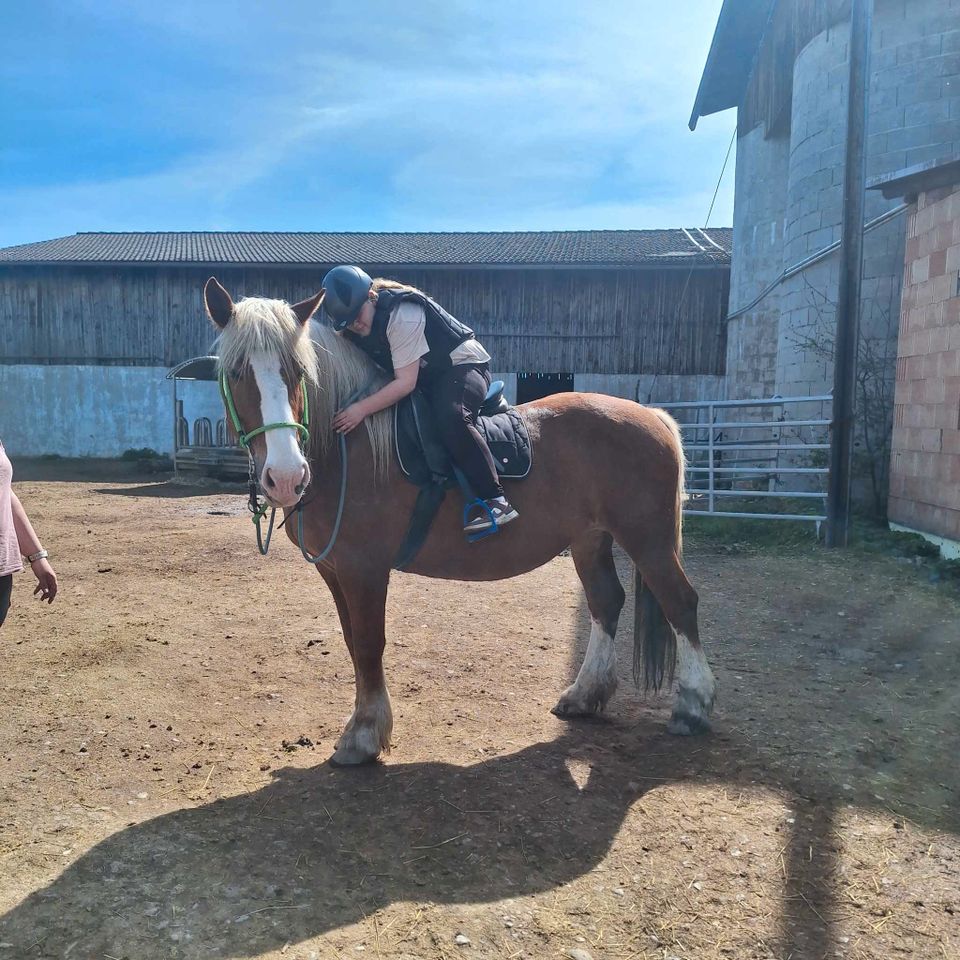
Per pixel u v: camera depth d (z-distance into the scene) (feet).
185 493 44.47
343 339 10.82
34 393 65.77
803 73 36.45
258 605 19.57
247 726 12.30
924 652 15.80
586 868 8.47
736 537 28.86
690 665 12.03
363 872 8.36
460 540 10.93
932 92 30.71
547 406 12.07
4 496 9.10
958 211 22.85
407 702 13.39
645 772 10.68
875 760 11.01
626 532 11.89
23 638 16.46
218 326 9.90
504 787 10.21
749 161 51.26
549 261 59.41
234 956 7.07
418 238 75.56
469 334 11.05
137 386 65.57
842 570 22.99
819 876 8.30
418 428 10.43
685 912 7.75
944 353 23.59
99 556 25.43
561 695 12.96
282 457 8.89
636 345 61.31
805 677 14.48
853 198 24.62
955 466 23.04
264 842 8.89
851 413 25.63
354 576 10.49
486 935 7.39
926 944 7.29
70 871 8.31
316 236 77.92
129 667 14.74
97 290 65.72
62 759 11.04
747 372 51.60
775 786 10.23
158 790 10.19
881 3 31.48
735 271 54.54
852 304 25.23
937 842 8.93
